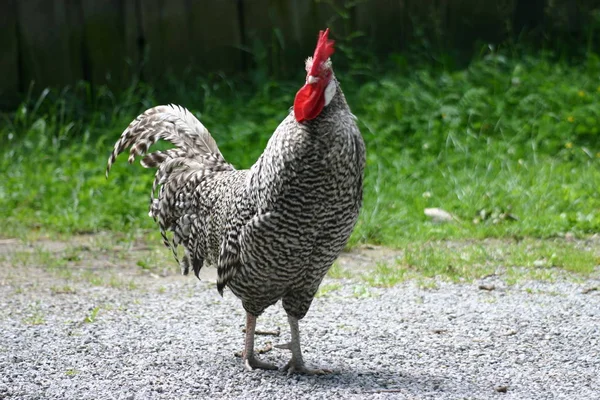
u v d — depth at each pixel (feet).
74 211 45.14
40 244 41.88
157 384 25.23
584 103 54.49
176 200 28.02
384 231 41.98
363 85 58.65
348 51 59.31
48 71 57.67
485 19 63.00
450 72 59.41
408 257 37.58
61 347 28.35
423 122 53.62
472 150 51.26
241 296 25.62
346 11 61.11
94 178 47.67
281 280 24.62
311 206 23.26
